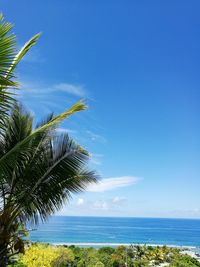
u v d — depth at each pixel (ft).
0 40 14.43
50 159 28.27
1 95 15.35
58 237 403.54
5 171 22.31
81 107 21.02
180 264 178.60
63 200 29.09
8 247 26.35
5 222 26.35
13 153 21.27
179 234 549.13
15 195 27.17
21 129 25.25
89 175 29.43
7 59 14.89
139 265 167.63
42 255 79.30
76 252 139.03
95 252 147.13
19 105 25.73
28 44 17.46
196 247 361.51
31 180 27.48
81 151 28.84
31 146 25.44
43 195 28.14
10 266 40.86
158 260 194.18
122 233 521.65
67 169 28.48
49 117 27.63
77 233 477.36
